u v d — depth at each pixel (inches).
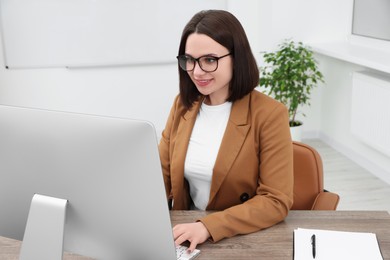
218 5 169.0
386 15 141.4
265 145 58.4
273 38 164.1
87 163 38.3
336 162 155.9
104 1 162.2
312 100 174.6
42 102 170.1
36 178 40.4
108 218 39.3
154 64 173.2
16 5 158.4
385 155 139.0
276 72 151.3
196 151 61.9
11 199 42.3
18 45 162.4
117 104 175.3
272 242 51.2
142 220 38.5
